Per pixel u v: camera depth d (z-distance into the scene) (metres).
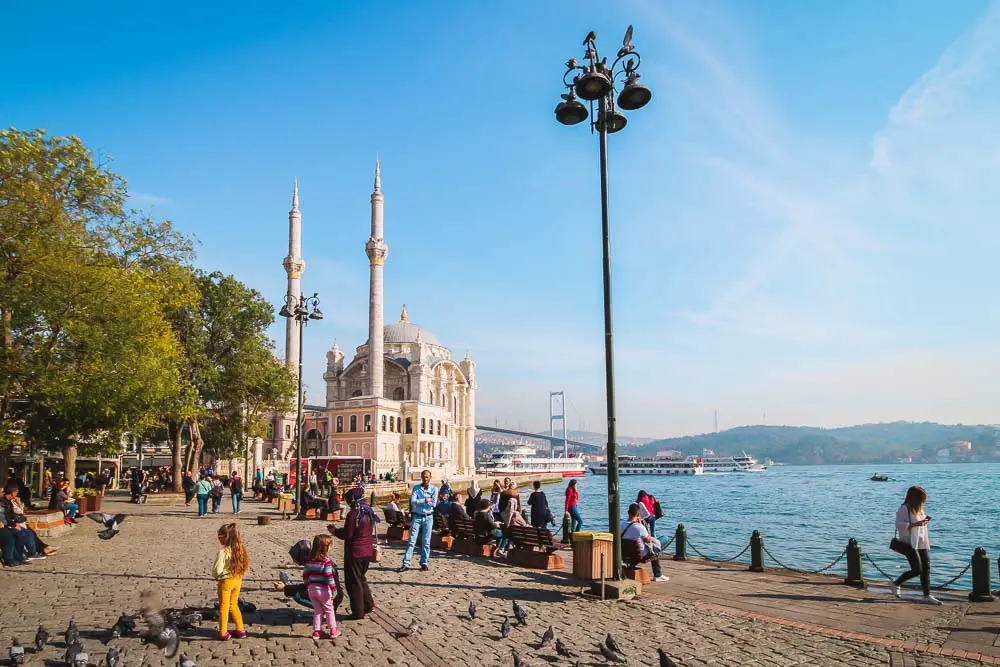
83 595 14.38
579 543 15.44
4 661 9.49
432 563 18.91
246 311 54.09
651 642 11.02
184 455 73.62
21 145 24.42
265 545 23.20
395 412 102.25
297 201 103.81
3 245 24.53
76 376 26.38
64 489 28.20
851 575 16.33
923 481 139.75
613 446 14.68
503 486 23.48
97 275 26.30
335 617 12.30
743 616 12.80
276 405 57.81
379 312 102.00
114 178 27.88
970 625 12.30
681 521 54.88
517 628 11.78
